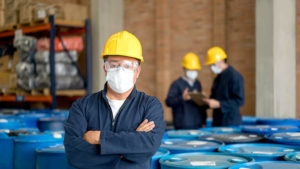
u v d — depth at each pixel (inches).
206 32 351.9
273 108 276.2
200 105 221.9
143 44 395.9
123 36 83.1
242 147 111.1
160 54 380.5
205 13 352.2
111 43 82.8
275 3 273.9
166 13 375.9
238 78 201.2
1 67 342.0
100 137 77.3
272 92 276.2
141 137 77.8
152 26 387.5
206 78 351.6
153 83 388.8
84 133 81.4
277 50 275.6
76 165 79.3
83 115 83.1
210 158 96.0
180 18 370.0
